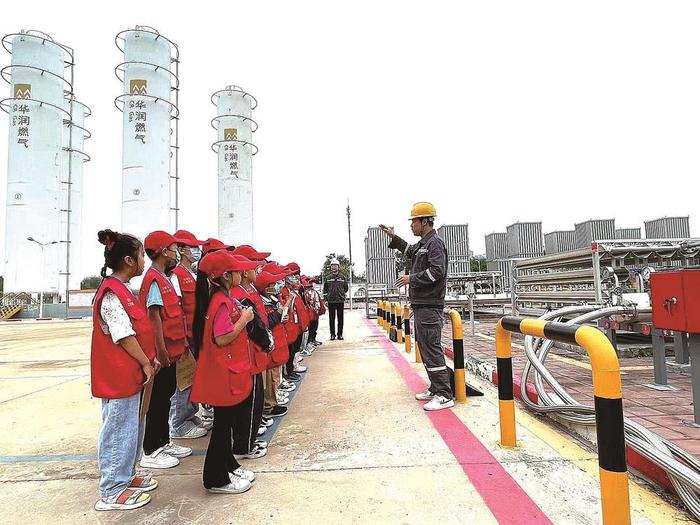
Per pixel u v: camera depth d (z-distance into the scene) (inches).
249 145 1236.5
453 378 191.3
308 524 96.0
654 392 170.2
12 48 1145.4
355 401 197.0
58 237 1188.5
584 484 109.6
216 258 112.0
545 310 319.3
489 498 103.7
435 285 178.2
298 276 257.6
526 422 156.9
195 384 111.4
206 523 98.7
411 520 95.7
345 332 508.7
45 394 234.1
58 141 1190.9
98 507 106.1
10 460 141.8
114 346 106.6
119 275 109.9
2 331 725.9
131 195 1003.3
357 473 121.0
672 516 93.0
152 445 135.0
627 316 183.3
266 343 119.1
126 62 1021.2
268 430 160.9
